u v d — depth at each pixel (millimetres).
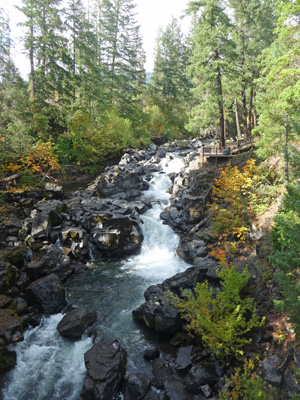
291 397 7148
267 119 15984
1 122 27672
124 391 9031
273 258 7852
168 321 11023
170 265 17500
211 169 23297
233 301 10188
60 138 33125
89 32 37875
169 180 29609
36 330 11727
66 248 17422
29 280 14469
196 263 15867
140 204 23656
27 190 23969
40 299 12766
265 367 7965
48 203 20359
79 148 34125
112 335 11422
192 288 12555
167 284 13344
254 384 7559
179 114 58562
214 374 8789
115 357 9492
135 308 13211
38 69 33281
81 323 11531
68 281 15680
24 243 17016
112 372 8914
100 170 34844
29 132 30344
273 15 35750
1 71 29688
